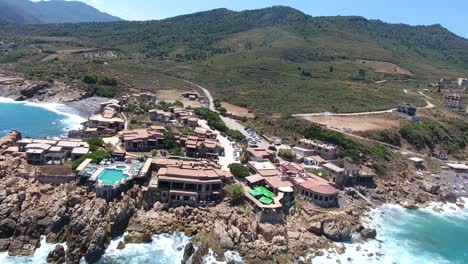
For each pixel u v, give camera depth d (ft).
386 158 517.14
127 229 305.94
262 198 347.15
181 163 381.19
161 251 290.76
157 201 335.67
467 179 520.42
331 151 482.28
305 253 307.17
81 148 390.21
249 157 447.42
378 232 360.28
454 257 331.98
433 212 421.59
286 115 628.69
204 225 317.83
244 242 303.89
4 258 268.41
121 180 330.34
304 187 380.78
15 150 379.14
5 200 296.30
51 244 285.84
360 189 431.43
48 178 334.24
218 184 349.61
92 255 276.41
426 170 535.19
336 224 337.72
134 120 542.98
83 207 302.45
